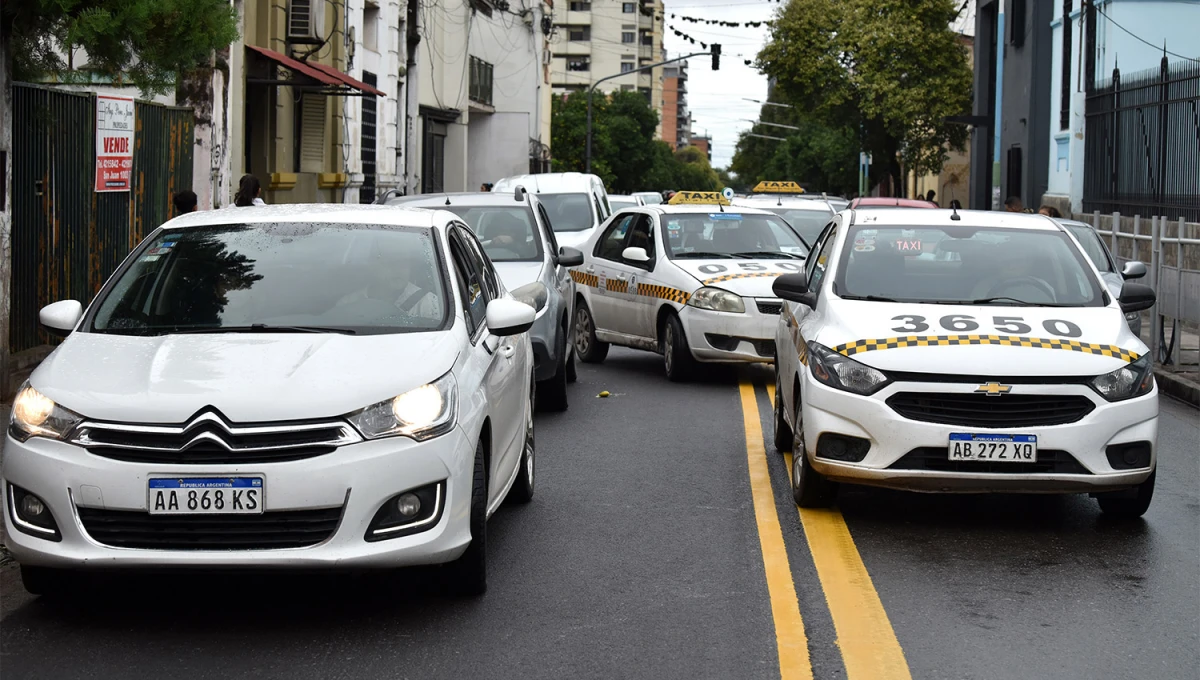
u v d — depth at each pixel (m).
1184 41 28.05
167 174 14.64
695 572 6.34
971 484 6.84
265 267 6.46
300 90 24.75
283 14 22.98
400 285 6.35
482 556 5.74
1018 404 6.86
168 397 5.21
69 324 6.21
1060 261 8.20
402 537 5.23
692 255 13.68
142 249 6.66
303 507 5.11
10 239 10.77
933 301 7.81
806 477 7.53
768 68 51.69
